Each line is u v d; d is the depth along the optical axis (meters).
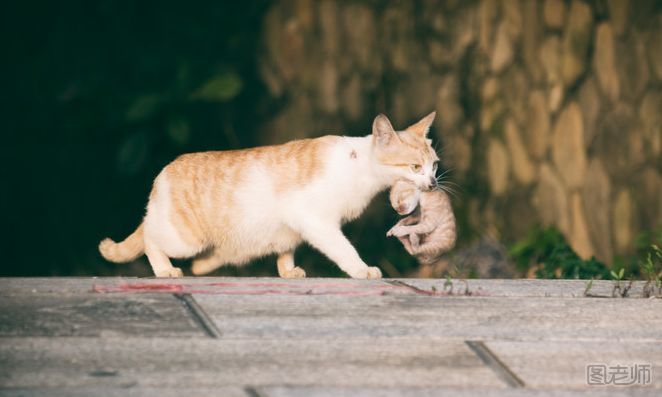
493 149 10.44
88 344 4.16
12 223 10.72
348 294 5.14
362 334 4.39
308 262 10.02
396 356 4.12
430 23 10.62
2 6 10.75
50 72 10.81
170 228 6.59
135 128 10.55
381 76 10.71
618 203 10.30
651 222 10.23
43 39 10.85
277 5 10.81
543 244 9.48
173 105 10.24
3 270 10.57
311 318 4.62
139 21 10.94
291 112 10.78
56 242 10.73
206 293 5.09
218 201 6.53
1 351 4.06
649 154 10.29
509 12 10.48
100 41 10.92
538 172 10.38
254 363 3.98
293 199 6.42
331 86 10.74
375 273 6.30
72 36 10.88
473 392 3.74
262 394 3.63
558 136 10.38
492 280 5.91
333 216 6.48
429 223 7.02
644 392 3.79
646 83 10.34
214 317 4.58
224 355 4.07
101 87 10.62
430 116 7.08
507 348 4.29
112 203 10.80
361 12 10.72
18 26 10.80
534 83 10.44
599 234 10.28
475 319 4.70
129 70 10.90
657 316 4.84
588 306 5.01
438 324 4.59
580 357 4.20
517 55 10.47
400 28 10.67
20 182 10.78
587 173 10.34
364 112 10.72
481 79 10.54
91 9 10.88
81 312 4.64
